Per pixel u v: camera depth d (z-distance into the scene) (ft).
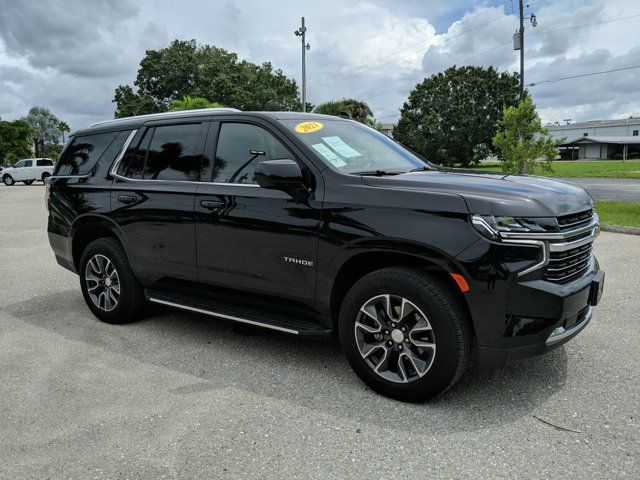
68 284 21.16
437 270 10.20
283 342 13.98
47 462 8.63
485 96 188.44
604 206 42.98
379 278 10.32
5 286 20.85
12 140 271.69
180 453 8.80
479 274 9.32
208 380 11.68
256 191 12.09
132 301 15.26
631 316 15.49
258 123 12.57
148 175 14.52
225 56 177.06
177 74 173.47
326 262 10.98
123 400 10.77
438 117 193.06
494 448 8.79
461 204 9.59
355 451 8.78
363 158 12.50
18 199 70.08
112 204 14.97
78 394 11.07
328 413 10.10
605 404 10.27
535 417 9.80
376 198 10.46
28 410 10.41
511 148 57.36
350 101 134.00
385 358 10.59
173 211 13.46
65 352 13.52
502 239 9.27
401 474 8.12
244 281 12.43
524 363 12.25
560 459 8.45
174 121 14.35
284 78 174.60
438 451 8.74
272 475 8.16
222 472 8.26
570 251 10.05
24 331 15.26
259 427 9.61
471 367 12.07
